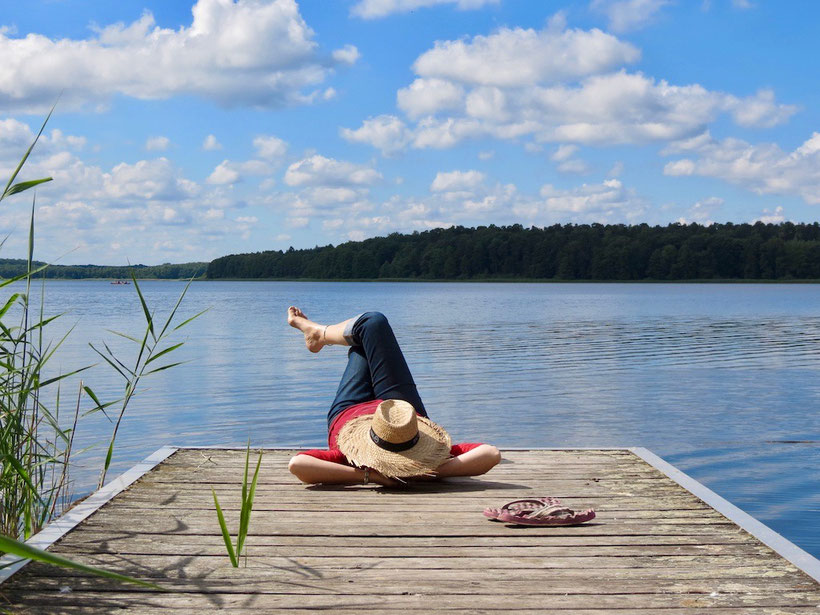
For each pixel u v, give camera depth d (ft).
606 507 12.42
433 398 42.55
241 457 16.35
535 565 9.64
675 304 175.42
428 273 441.68
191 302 199.62
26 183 10.65
